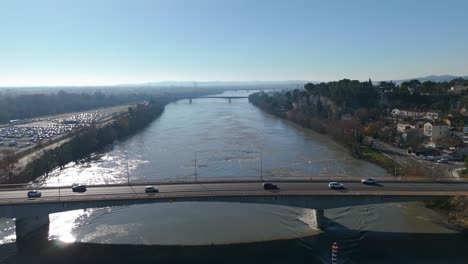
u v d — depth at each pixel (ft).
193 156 552.82
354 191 305.12
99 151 612.70
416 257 250.78
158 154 574.15
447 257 249.96
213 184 335.06
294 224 308.40
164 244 274.77
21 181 430.61
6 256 261.65
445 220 309.63
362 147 581.53
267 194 296.30
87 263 250.98
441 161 484.74
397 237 280.10
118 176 451.94
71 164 528.63
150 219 322.14
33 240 284.82
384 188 315.58
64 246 274.57
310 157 540.93
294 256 255.70
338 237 282.15
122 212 339.57
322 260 249.75
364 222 308.40
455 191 304.30
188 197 291.17
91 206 288.51
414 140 587.68
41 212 283.38
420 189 311.27
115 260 254.47
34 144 655.35
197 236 287.48
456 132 591.37
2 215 278.87
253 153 568.41
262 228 300.20
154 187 322.34
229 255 257.96
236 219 320.09
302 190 309.83
